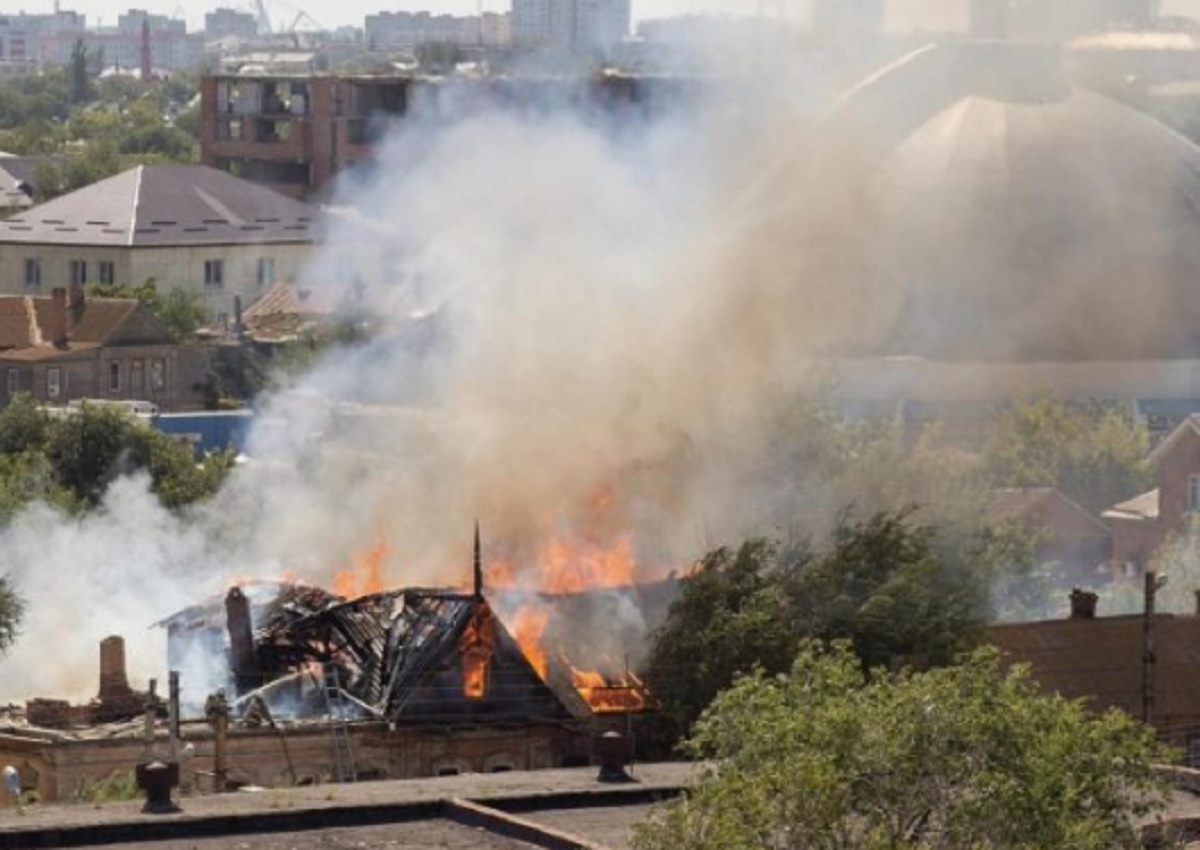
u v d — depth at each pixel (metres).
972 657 48.28
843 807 42.72
